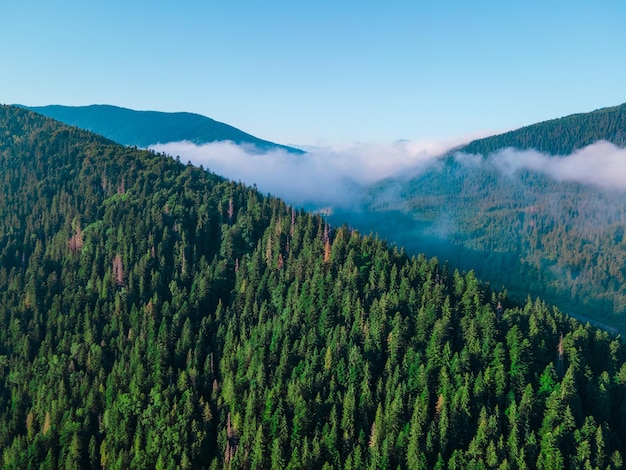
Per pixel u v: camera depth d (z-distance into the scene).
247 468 151.38
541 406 154.50
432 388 158.50
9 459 167.25
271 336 184.12
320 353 170.75
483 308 182.88
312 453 145.50
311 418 153.88
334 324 183.50
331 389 160.00
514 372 160.00
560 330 189.75
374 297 194.50
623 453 151.12
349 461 142.62
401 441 145.12
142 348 189.25
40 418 179.25
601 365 182.12
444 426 146.50
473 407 152.88
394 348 168.38
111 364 194.75
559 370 166.50
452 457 140.50
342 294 192.38
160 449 157.12
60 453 165.38
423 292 193.25
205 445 158.38
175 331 196.38
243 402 165.12
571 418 147.12
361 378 162.75
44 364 199.88
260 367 168.75
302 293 195.75
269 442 153.00
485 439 143.88
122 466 155.00
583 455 141.62
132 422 167.75
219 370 183.50
